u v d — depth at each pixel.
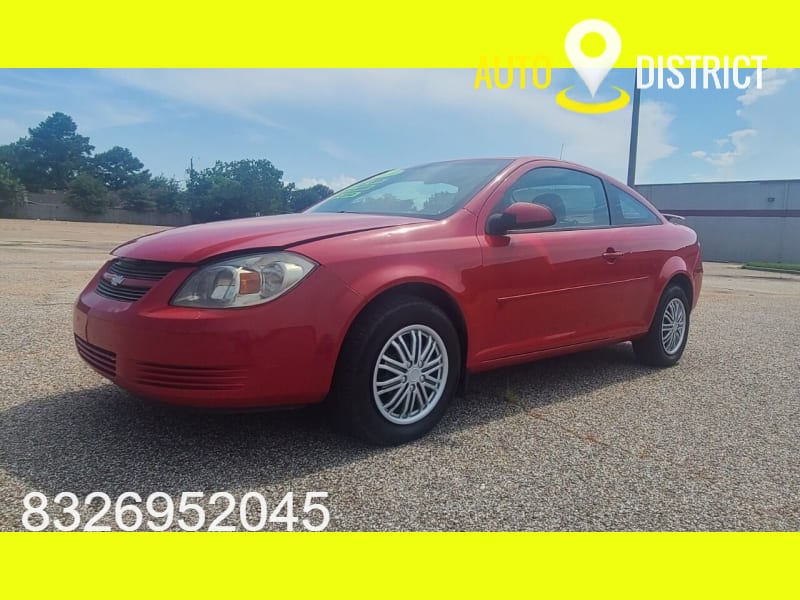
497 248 3.35
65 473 2.52
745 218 33.25
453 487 2.53
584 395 3.94
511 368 4.60
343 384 2.74
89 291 3.04
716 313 8.34
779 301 10.30
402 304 2.86
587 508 2.41
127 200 70.50
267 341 2.52
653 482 2.66
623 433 3.24
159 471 2.57
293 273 2.62
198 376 2.48
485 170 3.76
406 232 3.04
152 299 2.58
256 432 3.01
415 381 2.97
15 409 3.21
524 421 3.37
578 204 4.12
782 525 2.34
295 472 2.61
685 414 3.61
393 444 2.92
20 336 4.87
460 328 3.22
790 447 3.12
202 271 2.58
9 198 57.66
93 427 2.99
